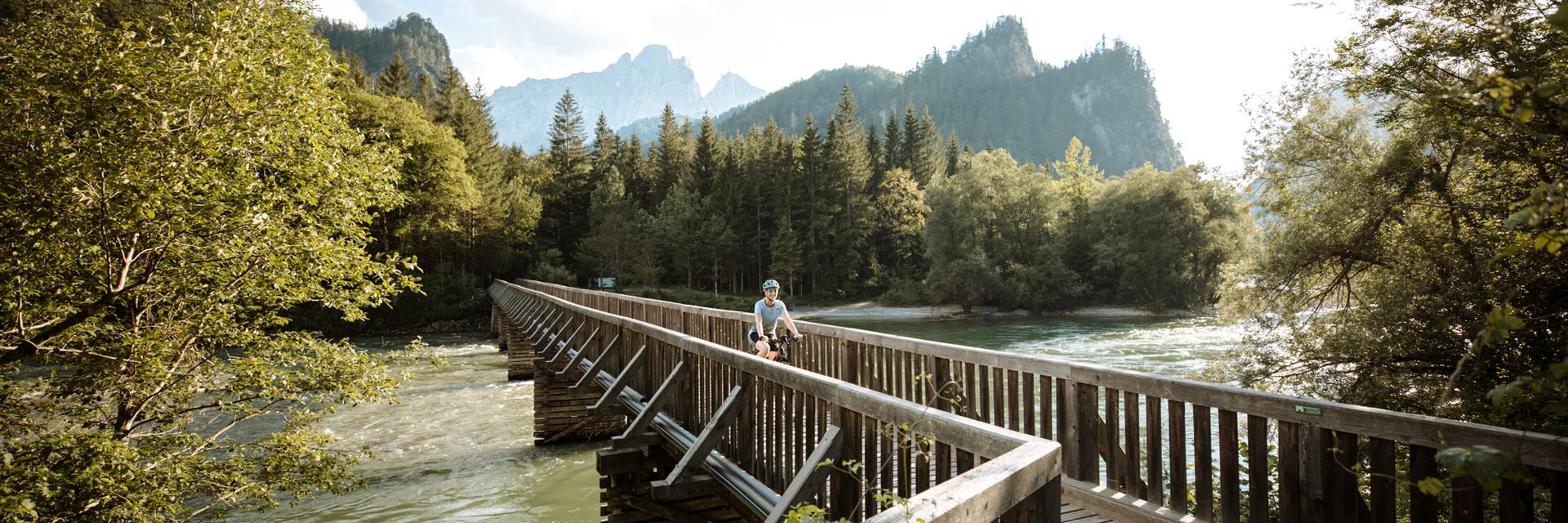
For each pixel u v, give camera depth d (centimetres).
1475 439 283
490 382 2088
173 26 690
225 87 667
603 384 945
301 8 788
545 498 1044
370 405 1722
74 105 624
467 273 5659
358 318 813
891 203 7150
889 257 7288
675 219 6638
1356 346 998
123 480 612
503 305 3164
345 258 759
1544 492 480
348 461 829
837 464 384
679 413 692
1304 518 348
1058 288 5228
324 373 809
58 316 710
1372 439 322
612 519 739
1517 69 316
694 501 686
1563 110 136
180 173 617
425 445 1349
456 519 962
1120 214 4875
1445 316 900
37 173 579
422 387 2002
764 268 7031
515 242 6238
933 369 607
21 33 632
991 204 5547
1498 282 838
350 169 786
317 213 755
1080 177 6831
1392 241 1036
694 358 661
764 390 509
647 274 6209
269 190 712
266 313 830
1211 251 4481
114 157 591
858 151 7194
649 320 1445
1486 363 802
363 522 952
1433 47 636
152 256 678
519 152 8444
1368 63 783
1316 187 1170
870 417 359
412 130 4600
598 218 6562
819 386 410
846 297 6675
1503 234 829
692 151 9500
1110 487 450
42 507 559
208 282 756
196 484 714
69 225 606
